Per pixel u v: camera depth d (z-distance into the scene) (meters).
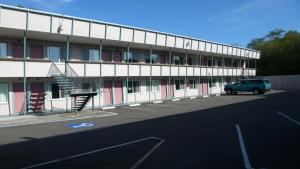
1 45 26.94
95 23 30.02
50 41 30.36
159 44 37.84
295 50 76.56
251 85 50.88
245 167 9.78
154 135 15.84
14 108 27.48
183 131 16.91
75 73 29.22
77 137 15.87
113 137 15.60
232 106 31.39
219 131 16.61
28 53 28.70
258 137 14.65
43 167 10.30
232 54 53.91
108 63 33.00
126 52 38.47
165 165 10.19
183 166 10.02
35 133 17.36
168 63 45.09
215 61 56.25
